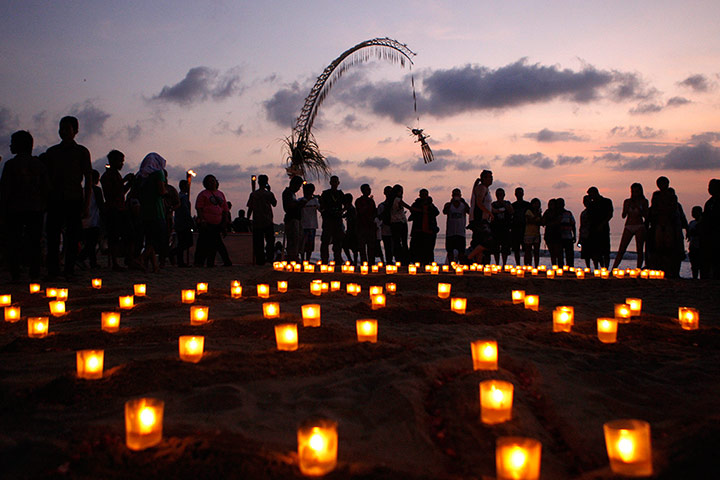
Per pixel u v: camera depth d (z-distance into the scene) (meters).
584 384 3.33
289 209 12.37
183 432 2.39
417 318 5.48
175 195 12.53
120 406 2.80
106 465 2.12
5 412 2.75
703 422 2.44
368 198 12.88
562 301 7.20
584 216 13.32
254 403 2.89
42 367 3.60
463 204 12.87
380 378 3.31
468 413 2.67
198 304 6.33
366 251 12.98
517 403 2.86
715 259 10.72
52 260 8.65
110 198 10.73
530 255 14.15
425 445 2.39
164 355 3.93
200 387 3.11
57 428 2.53
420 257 13.41
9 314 5.15
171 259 13.58
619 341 4.55
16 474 2.10
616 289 8.55
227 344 4.28
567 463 2.29
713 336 4.60
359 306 6.15
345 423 2.66
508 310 5.82
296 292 7.29
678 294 7.89
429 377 3.25
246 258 15.73
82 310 5.82
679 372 3.60
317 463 2.03
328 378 3.36
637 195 12.09
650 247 11.59
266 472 2.05
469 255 12.23
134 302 6.43
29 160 8.30
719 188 10.61
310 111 13.87
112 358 3.85
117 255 10.95
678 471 2.03
